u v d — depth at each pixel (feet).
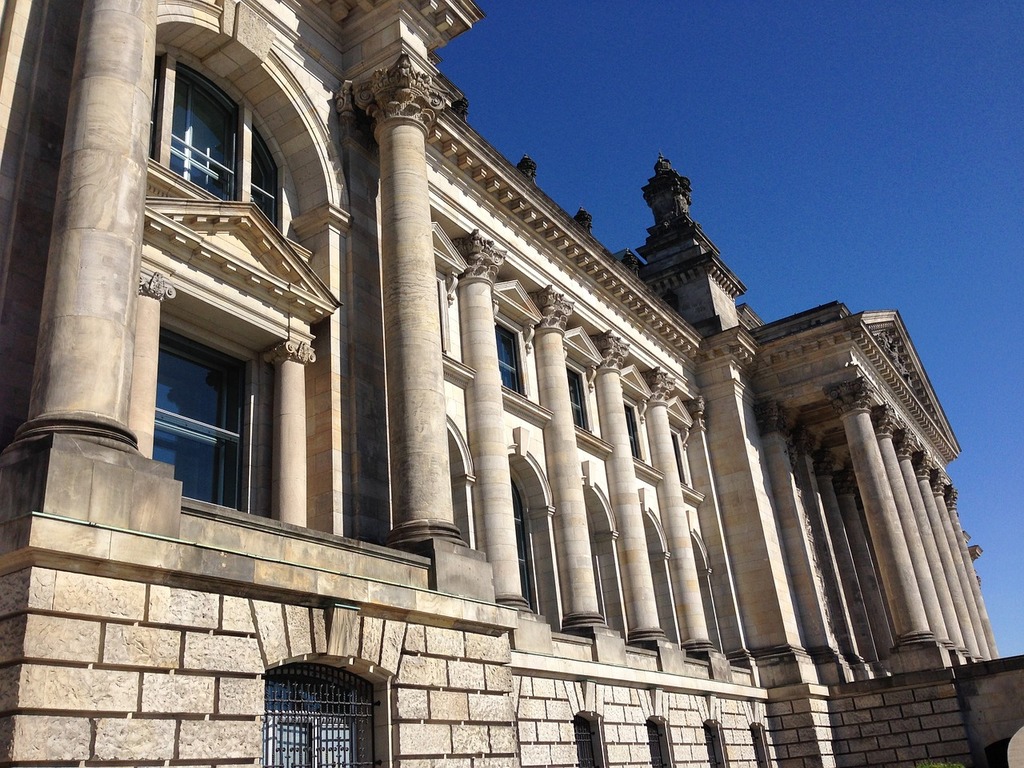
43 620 44.45
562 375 128.98
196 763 49.49
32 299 58.59
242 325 78.33
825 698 153.28
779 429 176.35
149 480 52.08
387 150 91.71
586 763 101.45
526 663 92.12
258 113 90.89
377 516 80.69
